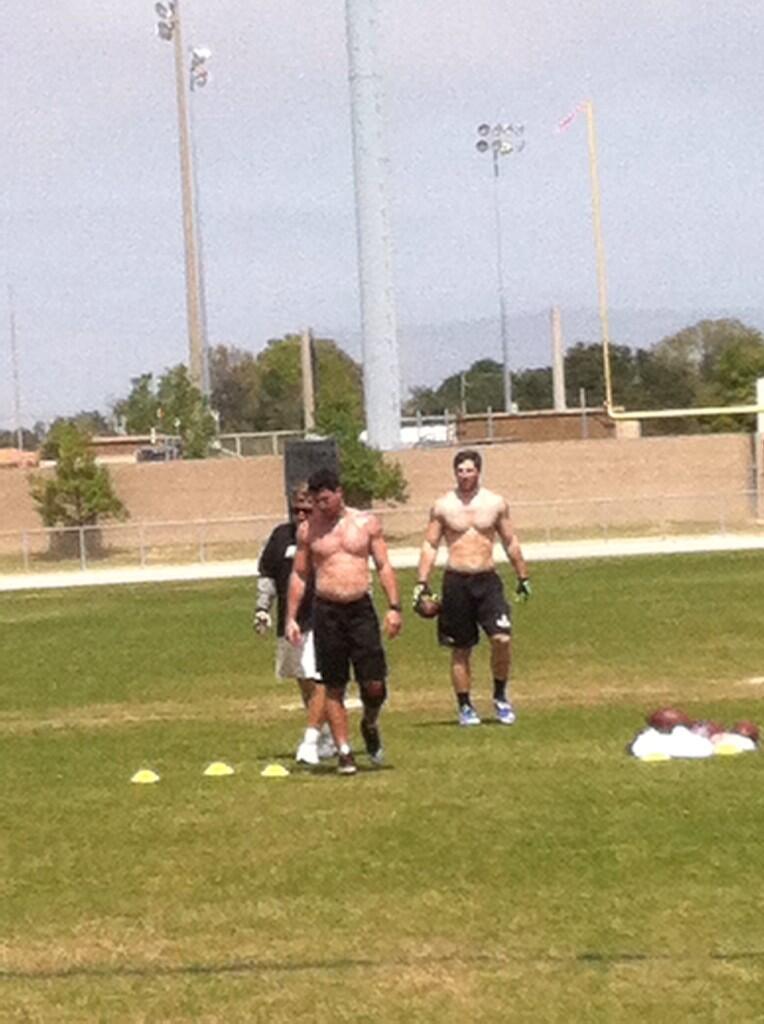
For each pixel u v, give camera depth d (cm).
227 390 11331
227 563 6019
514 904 934
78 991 809
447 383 10950
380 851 1073
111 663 2762
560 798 1224
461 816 1170
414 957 844
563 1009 759
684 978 796
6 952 877
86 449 6600
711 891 945
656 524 6500
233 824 1179
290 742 1703
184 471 6806
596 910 915
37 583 5472
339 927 903
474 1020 750
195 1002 788
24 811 1280
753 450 6675
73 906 966
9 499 6744
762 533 6128
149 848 1113
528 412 8775
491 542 1727
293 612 1451
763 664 2377
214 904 960
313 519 1401
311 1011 770
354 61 5088
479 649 2669
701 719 1758
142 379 10525
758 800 1195
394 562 5288
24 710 2169
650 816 1146
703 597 3550
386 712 1944
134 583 5178
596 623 3067
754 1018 740
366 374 6306
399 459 6600
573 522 6656
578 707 1917
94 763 1575
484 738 1623
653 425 8319
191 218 7262
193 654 2853
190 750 1656
